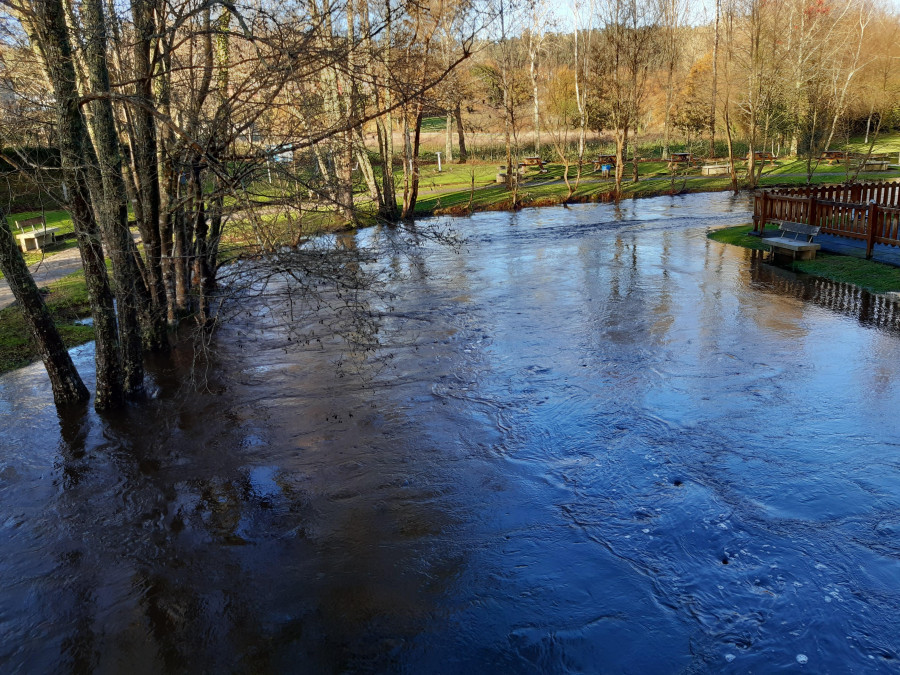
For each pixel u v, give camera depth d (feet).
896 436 23.35
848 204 51.52
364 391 30.81
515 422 26.63
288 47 24.03
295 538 20.06
